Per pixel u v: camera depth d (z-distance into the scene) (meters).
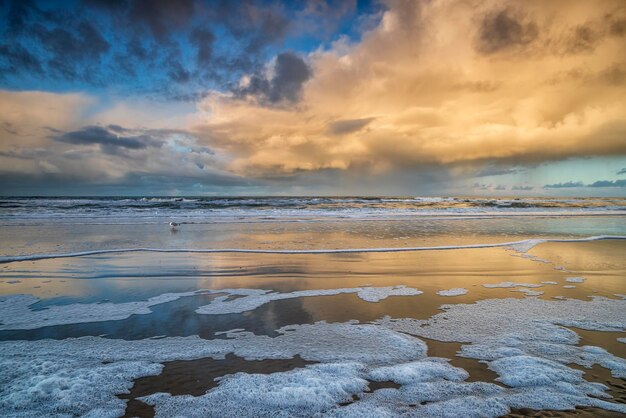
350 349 4.75
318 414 3.29
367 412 3.31
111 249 12.45
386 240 14.88
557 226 20.77
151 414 3.33
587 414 3.30
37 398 3.52
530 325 5.54
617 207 42.75
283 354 4.61
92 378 3.91
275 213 29.38
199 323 5.75
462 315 6.04
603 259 10.90
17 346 4.85
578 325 5.53
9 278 8.62
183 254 11.65
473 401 3.49
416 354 4.58
